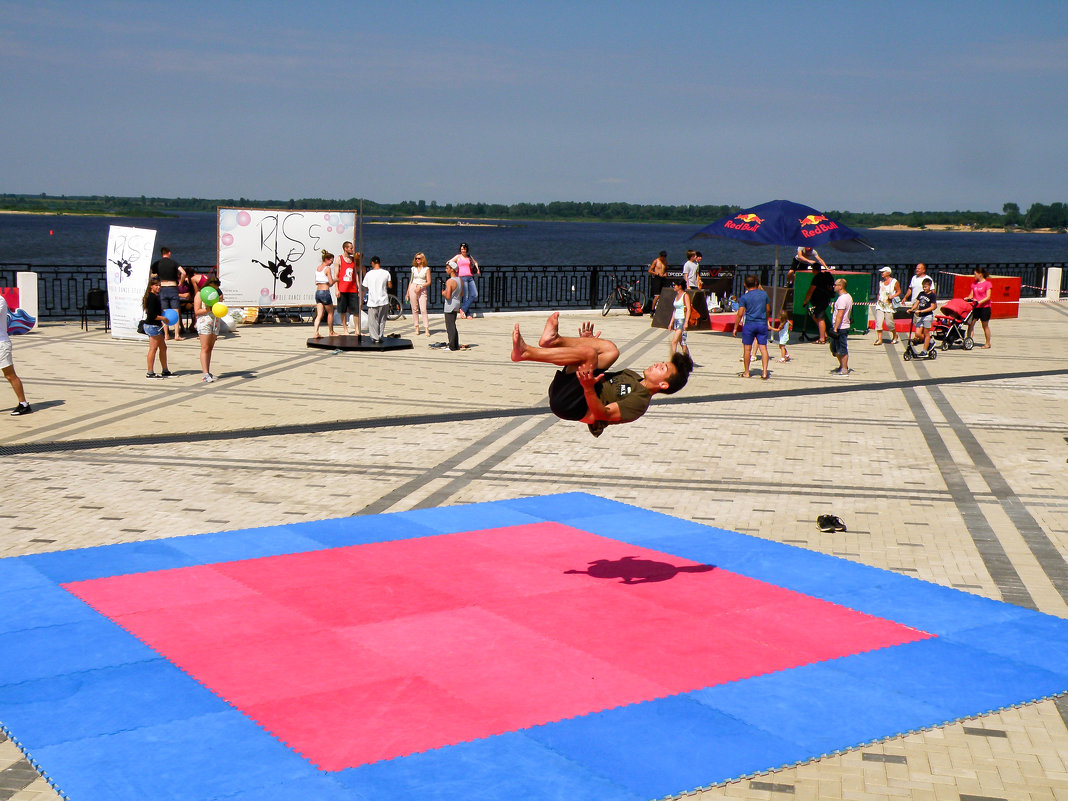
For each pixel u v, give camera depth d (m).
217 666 5.88
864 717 5.39
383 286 19.66
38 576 7.38
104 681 5.66
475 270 25.88
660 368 6.17
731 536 8.66
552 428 12.81
